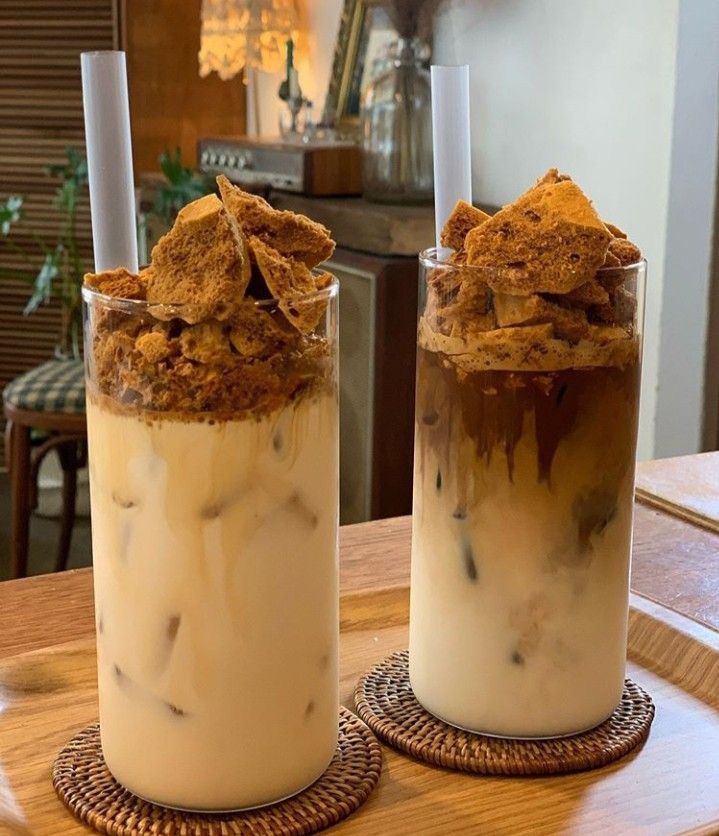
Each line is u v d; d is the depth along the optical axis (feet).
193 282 0.98
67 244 5.32
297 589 1.07
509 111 3.51
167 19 5.10
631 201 3.09
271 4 4.64
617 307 1.17
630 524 1.26
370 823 1.12
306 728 1.12
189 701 1.07
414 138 3.59
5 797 1.15
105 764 1.19
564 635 1.21
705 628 1.49
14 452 4.29
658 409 3.09
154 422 1.01
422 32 3.76
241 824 1.09
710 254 2.86
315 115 4.72
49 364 4.59
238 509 1.02
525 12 3.38
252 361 1.00
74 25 5.49
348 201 3.81
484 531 1.20
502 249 1.12
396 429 3.44
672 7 2.85
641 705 1.33
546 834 1.09
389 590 1.65
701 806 1.14
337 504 1.15
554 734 1.24
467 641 1.23
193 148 5.26
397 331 3.36
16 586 1.70
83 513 5.46
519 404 1.15
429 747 1.23
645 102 2.99
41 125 5.66
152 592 1.05
